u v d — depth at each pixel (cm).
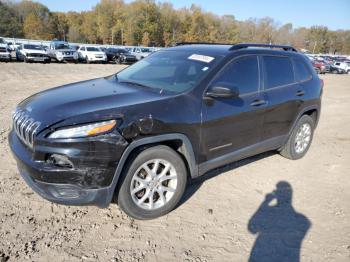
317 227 333
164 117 307
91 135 272
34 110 307
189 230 315
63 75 1728
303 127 503
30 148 289
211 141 352
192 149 334
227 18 9850
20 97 906
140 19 8144
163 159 316
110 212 336
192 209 350
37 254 269
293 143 489
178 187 332
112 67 2588
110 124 279
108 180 284
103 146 276
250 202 373
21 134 304
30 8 9012
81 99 316
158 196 329
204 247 293
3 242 279
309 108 491
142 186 311
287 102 443
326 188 421
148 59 446
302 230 327
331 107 1036
